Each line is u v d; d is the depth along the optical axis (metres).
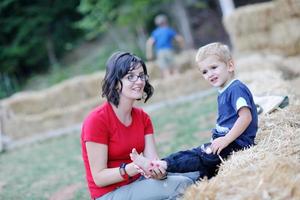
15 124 14.03
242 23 14.43
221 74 4.11
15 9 24.12
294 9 13.18
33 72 24.98
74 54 24.78
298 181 3.05
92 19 21.11
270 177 3.12
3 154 11.61
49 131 13.97
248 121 3.92
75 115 14.17
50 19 24.39
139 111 4.20
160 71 15.85
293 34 13.44
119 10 20.09
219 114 4.25
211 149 4.03
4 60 23.98
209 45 4.22
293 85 8.95
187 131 8.82
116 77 3.80
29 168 9.02
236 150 4.12
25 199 6.79
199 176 4.11
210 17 23.61
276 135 4.40
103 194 3.90
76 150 9.91
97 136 3.79
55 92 15.37
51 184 7.38
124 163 3.84
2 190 7.57
